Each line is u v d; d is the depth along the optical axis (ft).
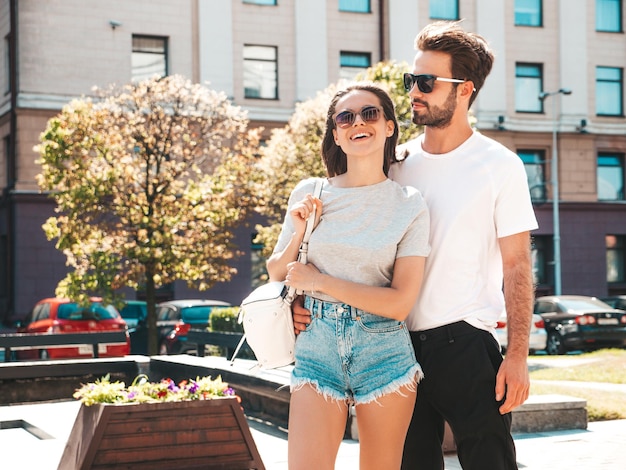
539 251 112.78
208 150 70.03
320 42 104.73
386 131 11.63
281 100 103.45
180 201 65.57
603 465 22.15
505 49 111.86
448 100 11.60
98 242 62.90
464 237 11.39
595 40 115.55
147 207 64.23
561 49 113.80
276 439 25.93
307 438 10.48
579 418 28.02
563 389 35.17
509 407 10.82
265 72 103.14
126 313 70.85
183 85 67.56
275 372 29.43
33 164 94.32
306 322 11.10
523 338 10.93
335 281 10.73
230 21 101.24
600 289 113.91
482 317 11.28
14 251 93.45
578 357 57.26
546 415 27.66
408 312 10.80
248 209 71.87
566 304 70.54
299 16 104.01
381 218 11.00
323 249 11.02
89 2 96.07
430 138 12.00
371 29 107.14
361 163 11.26
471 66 11.59
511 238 11.30
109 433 16.76
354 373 10.77
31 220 93.71
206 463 17.31
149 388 17.69
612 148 115.65
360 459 11.04
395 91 68.08
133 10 97.76
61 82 95.04
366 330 10.77
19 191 93.15
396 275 10.91
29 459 23.00
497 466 11.00
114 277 61.00
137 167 64.64
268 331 11.20
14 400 34.96
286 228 11.55
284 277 11.41
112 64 96.89
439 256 11.41
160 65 98.94
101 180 62.28
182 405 17.28
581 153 113.80
